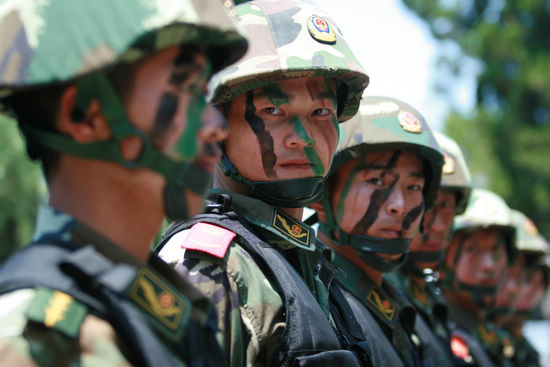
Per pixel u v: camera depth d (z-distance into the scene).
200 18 1.34
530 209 14.55
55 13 1.28
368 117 2.72
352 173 2.70
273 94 2.08
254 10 2.18
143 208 1.39
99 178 1.35
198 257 1.84
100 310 1.22
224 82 2.04
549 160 14.27
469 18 17.52
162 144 1.35
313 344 1.82
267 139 2.07
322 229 2.80
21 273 1.21
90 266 1.25
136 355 1.24
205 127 1.41
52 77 1.24
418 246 3.45
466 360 3.84
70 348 1.17
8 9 1.31
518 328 5.63
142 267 1.42
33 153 1.44
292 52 2.08
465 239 4.14
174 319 1.42
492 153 14.94
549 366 8.95
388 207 2.67
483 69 16.44
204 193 1.45
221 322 1.77
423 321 3.23
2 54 1.29
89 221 1.35
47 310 1.16
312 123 2.12
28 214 7.59
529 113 15.52
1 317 1.15
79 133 1.33
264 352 1.83
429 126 2.85
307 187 2.09
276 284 1.89
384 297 2.75
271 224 2.06
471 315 4.13
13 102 1.40
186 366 1.44
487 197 4.24
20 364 1.12
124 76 1.34
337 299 2.34
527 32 16.22
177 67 1.38
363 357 2.21
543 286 5.95
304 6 2.20
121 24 1.27
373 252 2.68
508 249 4.34
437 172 2.88
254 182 2.10
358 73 2.16
